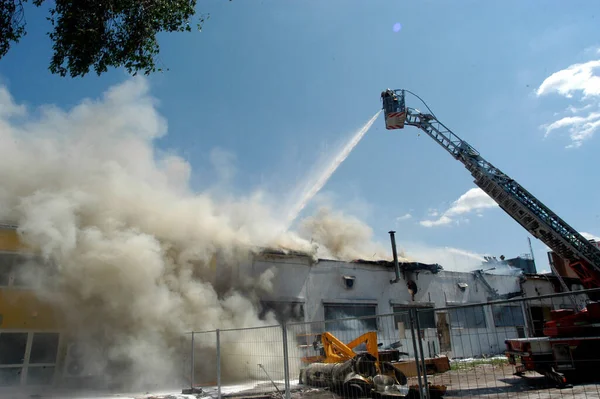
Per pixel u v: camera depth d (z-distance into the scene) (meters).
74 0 7.22
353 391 9.70
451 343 22.06
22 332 13.77
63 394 12.96
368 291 21.09
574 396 9.36
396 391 9.50
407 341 20.72
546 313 27.09
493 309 24.97
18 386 13.30
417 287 22.77
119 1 7.38
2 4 6.99
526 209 19.70
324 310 19.50
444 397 9.09
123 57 7.73
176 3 7.77
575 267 19.59
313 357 13.69
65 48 7.36
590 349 11.75
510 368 16.03
